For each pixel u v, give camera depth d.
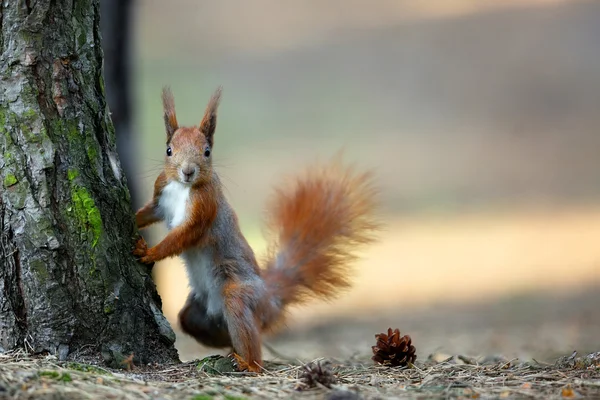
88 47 7.69
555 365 8.17
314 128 29.12
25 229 7.37
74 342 7.50
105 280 7.59
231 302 8.57
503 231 22.09
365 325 15.15
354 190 10.22
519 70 31.36
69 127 7.54
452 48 33.06
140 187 14.15
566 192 24.91
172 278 19.92
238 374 7.88
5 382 6.29
